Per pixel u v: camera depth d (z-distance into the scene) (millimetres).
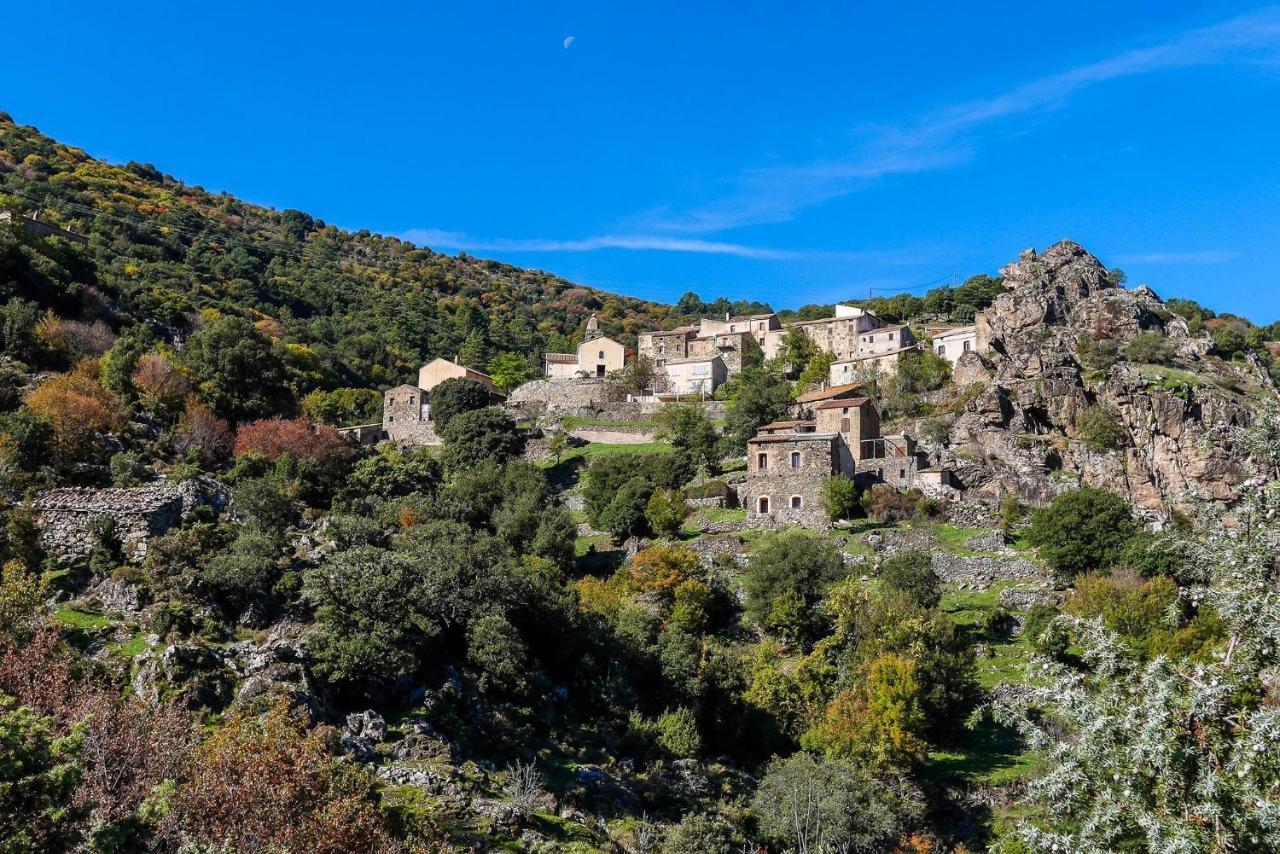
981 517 91938
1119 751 24078
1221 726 23531
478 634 54969
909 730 58031
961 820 54562
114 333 111688
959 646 67875
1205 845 22141
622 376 148250
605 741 55344
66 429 72938
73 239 158375
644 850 44031
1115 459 105438
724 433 118188
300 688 45094
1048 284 144875
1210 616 56625
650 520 93062
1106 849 23547
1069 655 67812
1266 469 27859
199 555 53594
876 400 124188
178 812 28938
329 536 64062
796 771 52125
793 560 76750
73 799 27234
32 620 40562
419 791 41562
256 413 102625
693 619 73188
